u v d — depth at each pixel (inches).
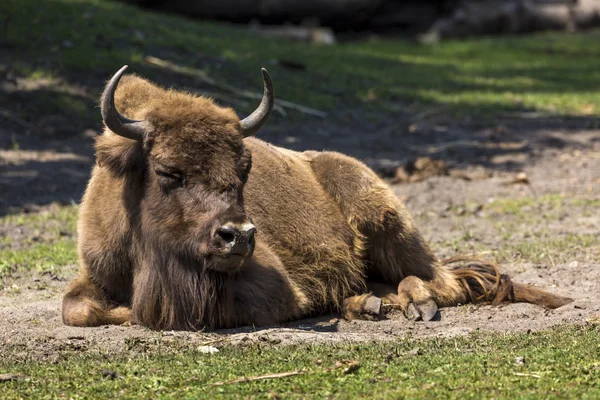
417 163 1562.5
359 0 3479.3
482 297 828.0
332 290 816.3
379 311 775.7
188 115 668.1
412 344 655.1
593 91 2445.9
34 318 764.6
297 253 797.2
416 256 831.7
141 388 545.0
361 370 574.9
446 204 1362.0
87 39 1991.9
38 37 1936.5
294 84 2094.0
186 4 3250.5
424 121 1993.1
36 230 1187.9
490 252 1042.7
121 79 777.6
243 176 669.9
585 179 1512.1
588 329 684.7
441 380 543.5
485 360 592.1
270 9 3361.2
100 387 547.8
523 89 2447.1
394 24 3683.6
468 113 2079.2
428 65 2758.4
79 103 1758.1
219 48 2230.6
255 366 592.1
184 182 658.2
